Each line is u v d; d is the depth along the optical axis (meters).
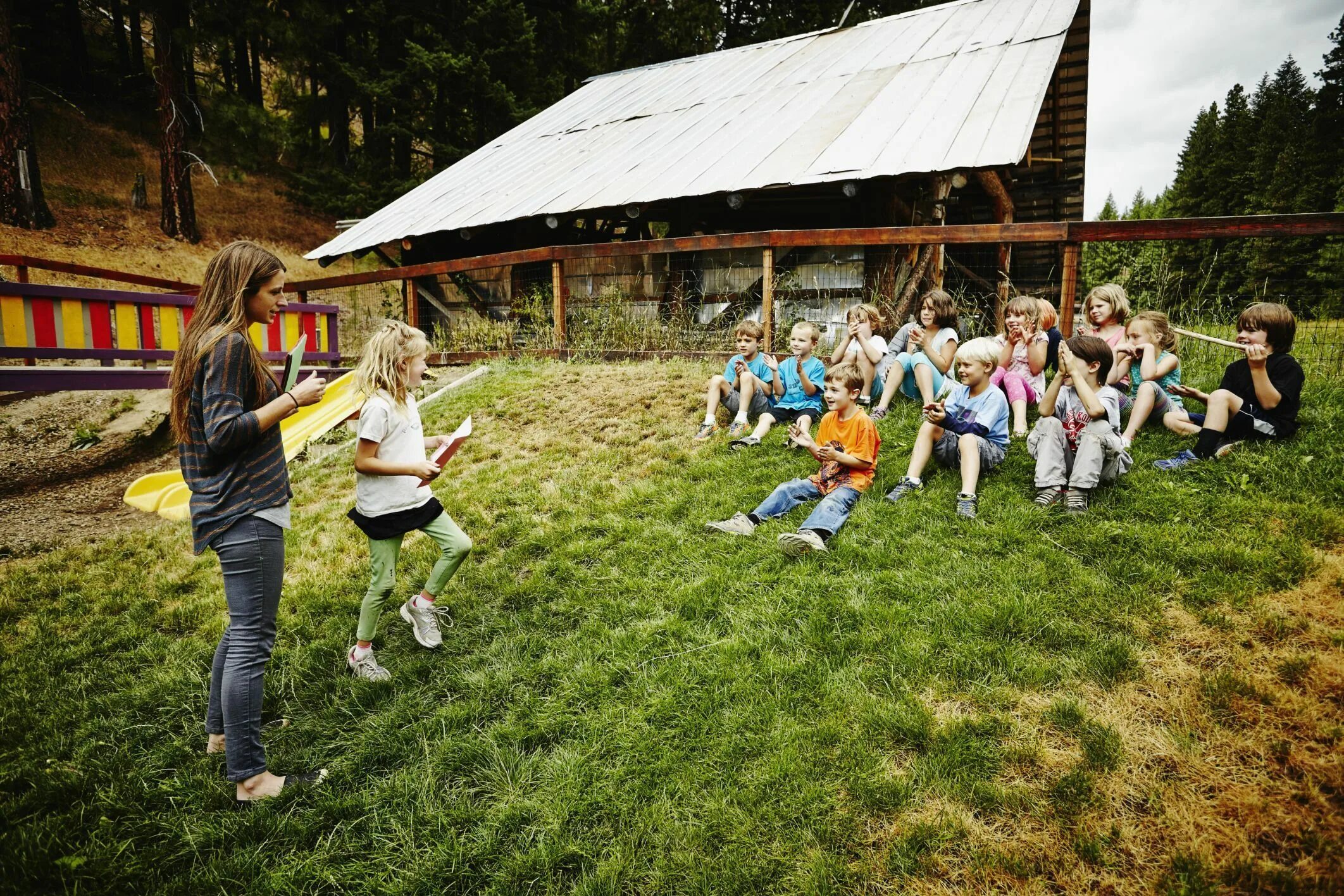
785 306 9.64
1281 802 2.43
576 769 2.91
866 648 3.29
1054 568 3.65
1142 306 7.39
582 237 13.99
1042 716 2.86
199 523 2.81
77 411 9.86
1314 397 5.09
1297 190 37.72
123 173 20.72
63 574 5.09
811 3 27.95
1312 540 3.62
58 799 3.02
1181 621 3.22
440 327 12.18
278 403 2.79
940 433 4.68
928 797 2.61
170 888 2.61
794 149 9.87
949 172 8.09
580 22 25.50
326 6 21.08
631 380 7.48
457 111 23.36
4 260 10.38
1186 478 4.32
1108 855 2.35
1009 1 13.12
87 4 25.05
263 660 2.95
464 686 3.48
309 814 2.90
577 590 4.05
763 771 2.77
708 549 4.25
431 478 3.42
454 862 2.61
